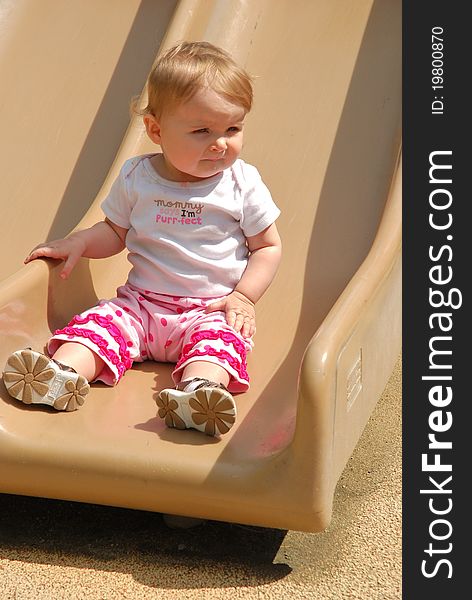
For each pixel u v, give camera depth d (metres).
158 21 3.80
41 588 2.21
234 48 3.54
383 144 3.24
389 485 2.73
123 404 2.45
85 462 2.23
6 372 2.34
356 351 2.36
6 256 3.26
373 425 3.08
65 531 2.45
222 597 2.20
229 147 2.60
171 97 2.54
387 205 2.87
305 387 2.08
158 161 2.74
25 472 2.26
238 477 2.17
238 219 2.71
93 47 3.76
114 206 2.78
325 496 2.16
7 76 3.72
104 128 3.55
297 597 2.22
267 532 2.47
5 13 3.86
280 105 3.37
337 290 2.94
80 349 2.50
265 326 2.87
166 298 2.69
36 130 3.57
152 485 2.21
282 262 3.02
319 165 3.22
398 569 2.35
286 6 3.63
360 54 3.48
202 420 2.27
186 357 2.51
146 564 2.31
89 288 2.93
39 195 3.42
